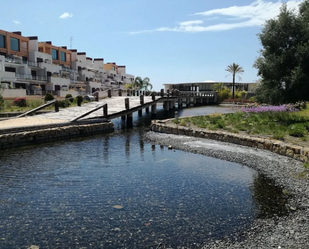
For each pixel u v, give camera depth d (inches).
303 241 185.2
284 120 697.0
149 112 1440.7
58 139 601.6
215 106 2042.3
